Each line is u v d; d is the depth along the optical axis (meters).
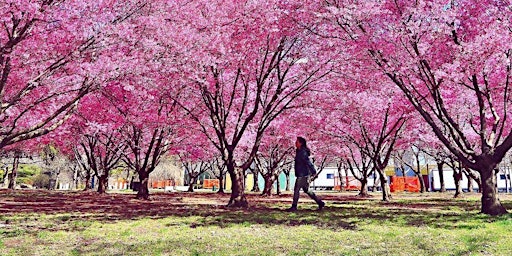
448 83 11.90
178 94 15.44
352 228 8.12
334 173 61.16
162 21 10.88
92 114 17.38
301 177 12.59
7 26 8.82
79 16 9.17
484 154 11.09
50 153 36.41
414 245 6.14
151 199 20.58
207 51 11.98
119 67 10.20
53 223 8.97
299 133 23.16
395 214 11.28
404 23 10.28
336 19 11.09
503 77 12.52
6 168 48.41
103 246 6.12
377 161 21.33
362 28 11.05
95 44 10.05
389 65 11.27
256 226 8.46
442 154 27.28
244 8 12.29
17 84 11.82
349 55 13.28
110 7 9.77
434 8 9.94
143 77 11.27
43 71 10.25
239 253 5.57
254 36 12.73
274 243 6.36
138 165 20.75
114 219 9.81
